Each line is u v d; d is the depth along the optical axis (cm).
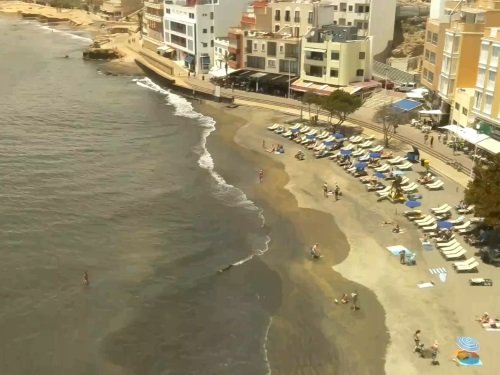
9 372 4125
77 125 10481
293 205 6869
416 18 13112
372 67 11831
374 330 4491
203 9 14188
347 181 7494
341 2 12644
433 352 4144
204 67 14588
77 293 5100
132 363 4275
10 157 8538
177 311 4891
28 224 6359
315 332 4544
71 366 4216
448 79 8731
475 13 8381
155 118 11050
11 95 12725
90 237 6128
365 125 9588
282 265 5544
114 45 19788
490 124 7525
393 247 5662
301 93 11688
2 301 4928
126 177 7881
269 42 12275
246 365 4244
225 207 6912
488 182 5425
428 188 6988
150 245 5994
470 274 5159
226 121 10688
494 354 4122
